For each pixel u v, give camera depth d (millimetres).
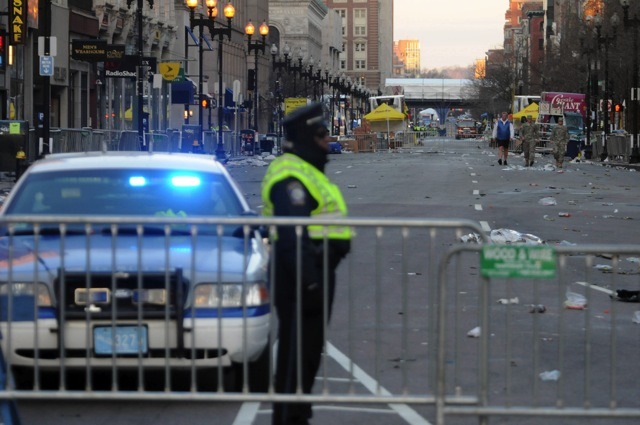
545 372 25766
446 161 162250
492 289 38125
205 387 24375
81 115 155000
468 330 30906
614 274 20000
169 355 21672
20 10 107812
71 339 21688
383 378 25312
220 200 26641
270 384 19844
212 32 164125
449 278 40656
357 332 30797
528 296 36812
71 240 23953
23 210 25859
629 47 187750
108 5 165625
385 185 94688
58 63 143750
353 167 136000
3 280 22000
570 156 188500
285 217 19969
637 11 185750
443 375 19547
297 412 20219
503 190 88188
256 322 22469
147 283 21984
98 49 125312
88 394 19953
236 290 22406
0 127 95938
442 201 75625
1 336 20391
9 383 19969
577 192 87188
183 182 26906
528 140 136375
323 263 19922
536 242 50500
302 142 20547
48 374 25359
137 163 27453
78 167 27125
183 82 178125
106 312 21719
